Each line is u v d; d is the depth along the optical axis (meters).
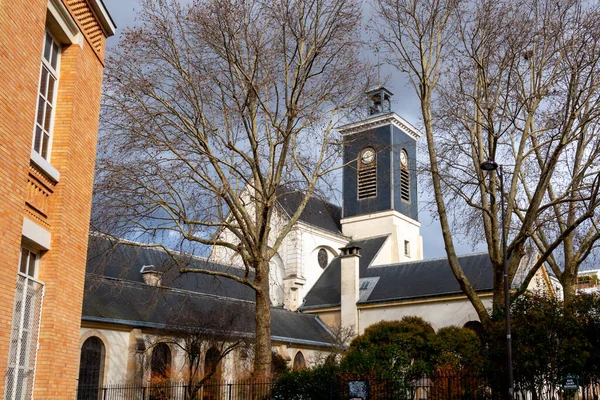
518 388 17.86
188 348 30.98
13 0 9.49
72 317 12.08
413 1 22.34
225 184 22.22
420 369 22.66
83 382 28.22
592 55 19.89
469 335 28.39
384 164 54.25
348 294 44.31
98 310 29.95
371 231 53.72
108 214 20.97
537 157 23.75
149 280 34.75
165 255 38.97
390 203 53.38
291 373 21.95
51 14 11.32
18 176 9.70
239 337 32.88
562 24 20.73
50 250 11.27
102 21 13.76
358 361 22.16
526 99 21.00
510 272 20.22
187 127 22.17
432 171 21.42
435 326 40.00
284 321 42.50
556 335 17.62
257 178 23.59
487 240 21.34
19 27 9.71
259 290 22.12
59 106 11.98
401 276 45.34
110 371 29.38
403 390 21.23
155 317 32.69
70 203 11.93
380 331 29.89
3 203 9.19
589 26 20.45
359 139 26.17
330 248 52.00
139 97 21.47
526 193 25.48
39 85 11.33
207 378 29.06
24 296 10.45
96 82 13.57
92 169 13.27
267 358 21.67
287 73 22.20
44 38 11.09
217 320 32.47
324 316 45.97
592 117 20.12
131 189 21.05
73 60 12.27
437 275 43.47
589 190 22.59
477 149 22.69
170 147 21.16
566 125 19.61
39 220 10.98
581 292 21.09
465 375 18.95
